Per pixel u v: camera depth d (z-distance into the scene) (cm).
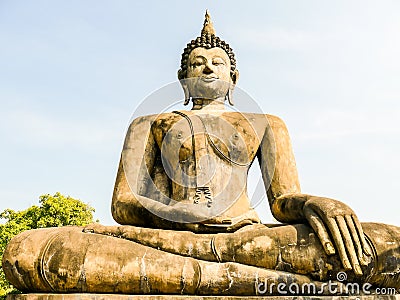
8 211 2578
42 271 575
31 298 570
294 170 763
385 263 588
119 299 555
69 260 571
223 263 588
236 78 838
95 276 566
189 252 607
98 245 583
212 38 816
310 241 594
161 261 577
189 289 574
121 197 719
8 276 598
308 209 616
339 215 591
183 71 820
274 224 714
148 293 574
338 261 583
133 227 637
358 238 583
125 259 574
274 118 794
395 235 606
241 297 557
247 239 603
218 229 671
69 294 562
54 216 2573
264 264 595
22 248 591
